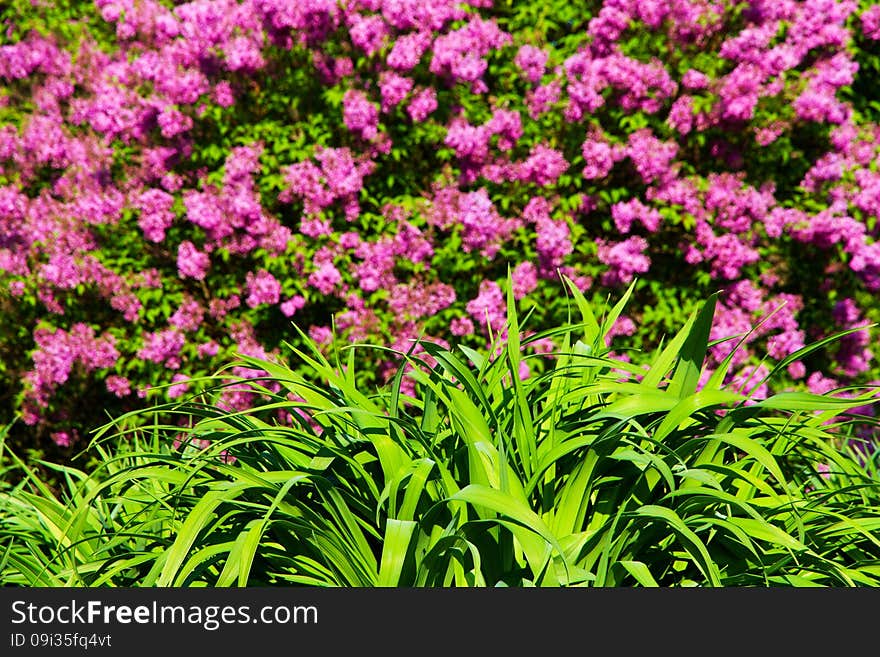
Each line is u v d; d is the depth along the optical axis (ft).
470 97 20.02
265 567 7.20
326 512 7.39
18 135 18.86
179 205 19.08
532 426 7.31
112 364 18.31
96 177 18.56
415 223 18.84
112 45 20.71
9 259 18.29
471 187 19.93
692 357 7.59
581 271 19.45
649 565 7.20
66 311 19.40
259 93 19.58
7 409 20.06
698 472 6.52
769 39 19.72
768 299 20.51
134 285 18.67
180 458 7.80
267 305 19.30
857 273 20.68
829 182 20.56
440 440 7.41
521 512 5.94
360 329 18.19
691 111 19.36
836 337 7.20
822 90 19.97
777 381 20.06
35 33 19.25
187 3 20.17
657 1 19.08
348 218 18.80
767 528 6.30
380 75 18.75
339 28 19.33
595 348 8.71
